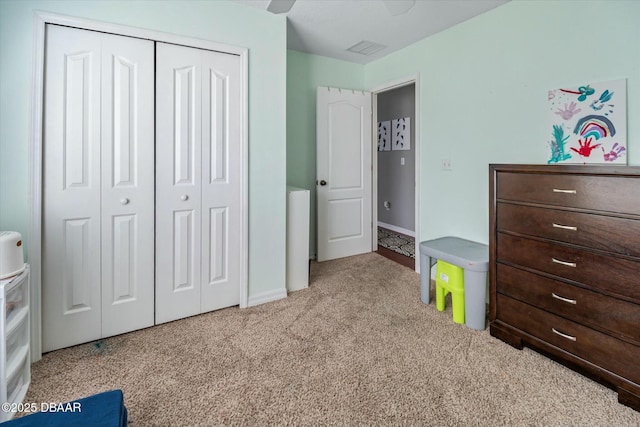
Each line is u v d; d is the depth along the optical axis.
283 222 2.65
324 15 2.55
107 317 2.04
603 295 1.54
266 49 2.46
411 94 4.93
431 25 2.75
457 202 2.81
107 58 1.94
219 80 2.30
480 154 2.59
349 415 1.41
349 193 3.88
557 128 2.09
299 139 3.60
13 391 1.47
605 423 1.36
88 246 1.95
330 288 2.90
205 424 1.36
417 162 3.20
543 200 1.77
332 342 2.00
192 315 2.33
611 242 1.51
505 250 1.98
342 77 3.79
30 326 1.74
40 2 1.73
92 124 1.92
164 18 2.07
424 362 1.79
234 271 2.47
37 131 1.76
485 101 2.53
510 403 1.48
